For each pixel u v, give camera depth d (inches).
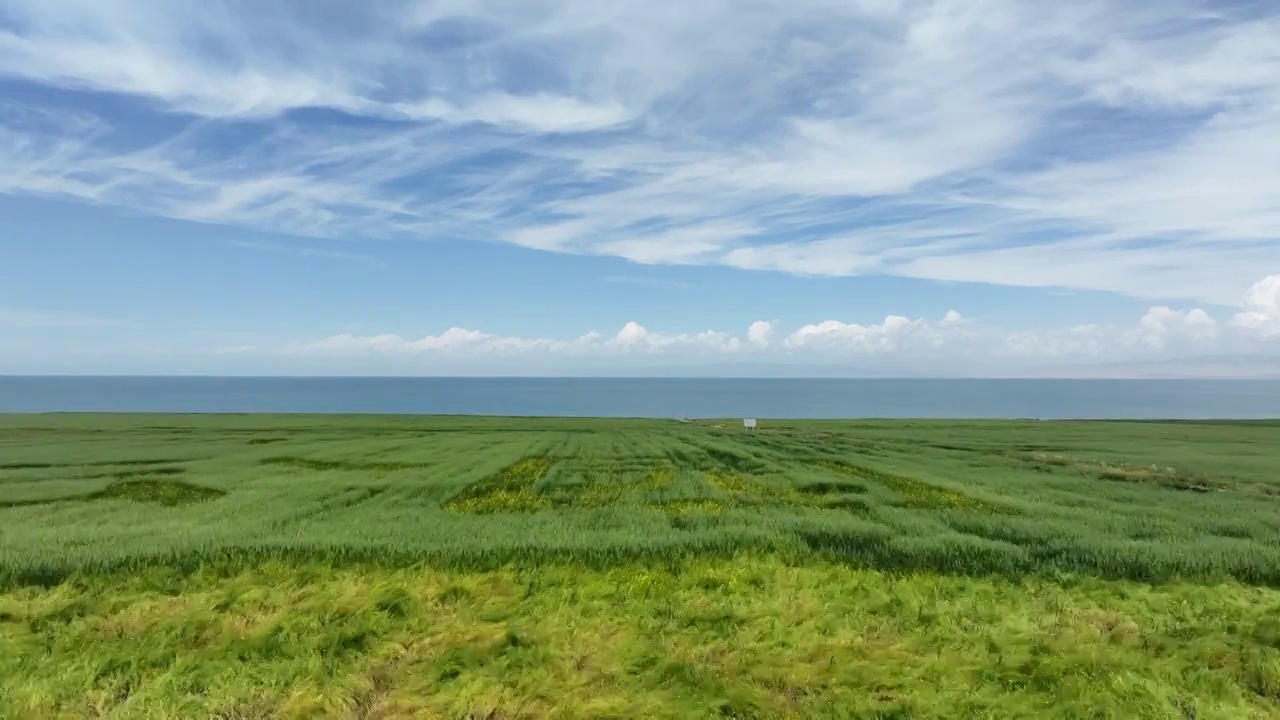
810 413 6348.4
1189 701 323.6
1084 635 397.4
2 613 430.9
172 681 342.3
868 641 395.9
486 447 1759.4
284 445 1782.7
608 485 1102.4
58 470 1236.5
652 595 481.1
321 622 426.0
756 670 352.8
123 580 499.2
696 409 7293.3
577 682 342.6
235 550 565.6
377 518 776.3
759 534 631.2
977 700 324.8
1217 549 573.6
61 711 315.0
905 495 979.3
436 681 347.6
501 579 510.6
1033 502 876.0
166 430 2262.6
